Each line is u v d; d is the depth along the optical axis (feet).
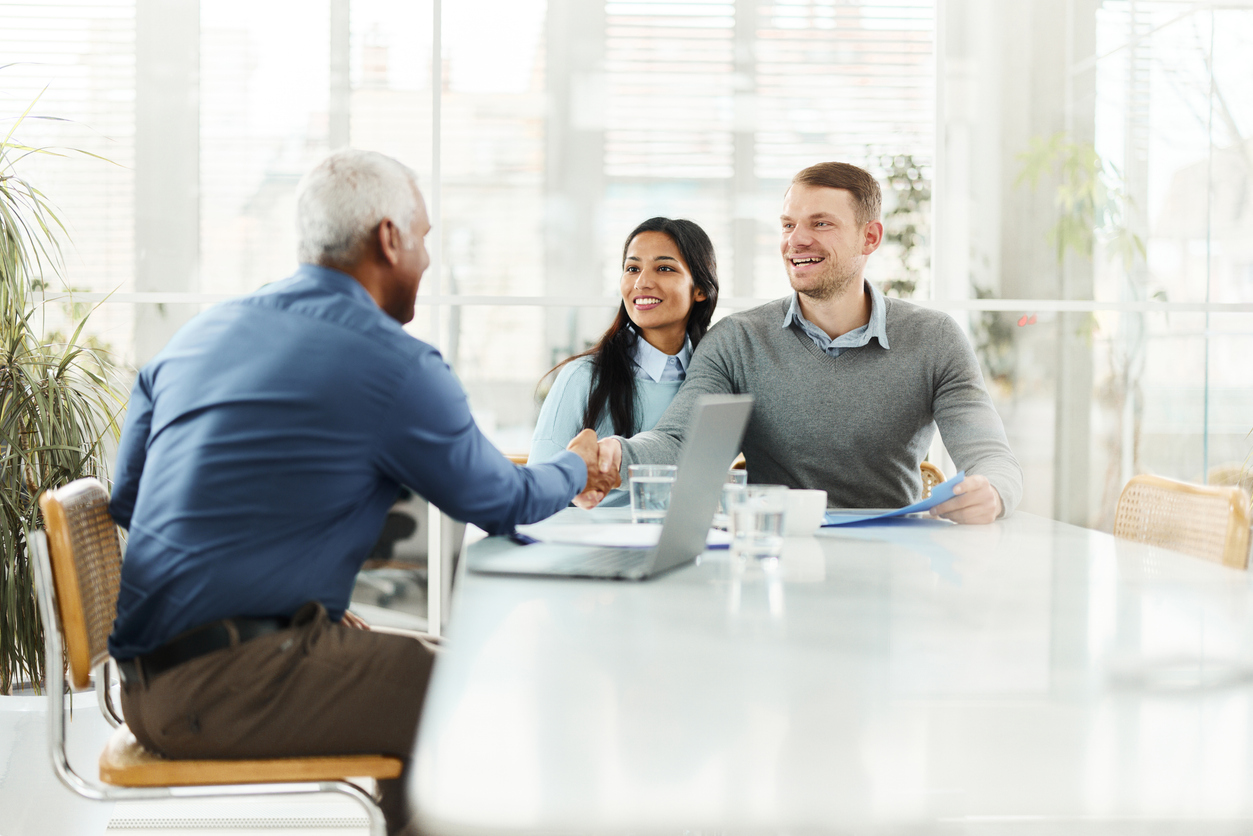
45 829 6.50
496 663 2.19
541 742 1.65
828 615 2.72
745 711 1.84
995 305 10.05
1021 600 2.96
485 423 9.95
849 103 10.10
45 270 9.51
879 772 1.53
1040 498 10.09
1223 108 10.05
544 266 9.98
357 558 3.86
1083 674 2.12
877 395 6.71
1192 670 2.15
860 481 6.81
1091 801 1.44
